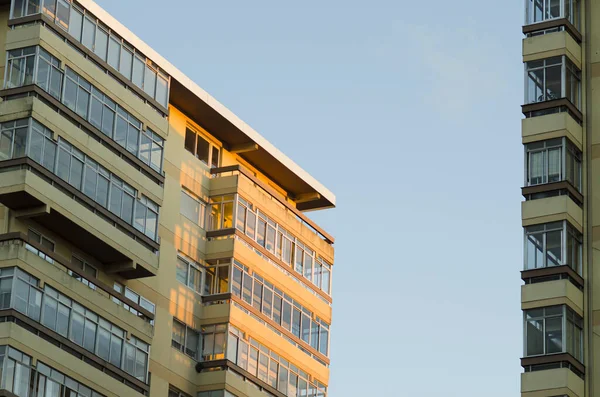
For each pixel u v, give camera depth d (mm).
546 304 63094
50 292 66688
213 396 75812
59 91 69625
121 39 74438
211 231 79688
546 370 61781
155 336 74312
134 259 71812
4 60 70250
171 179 77812
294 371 82000
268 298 81125
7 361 63500
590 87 67750
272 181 87125
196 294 77875
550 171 65812
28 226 67688
